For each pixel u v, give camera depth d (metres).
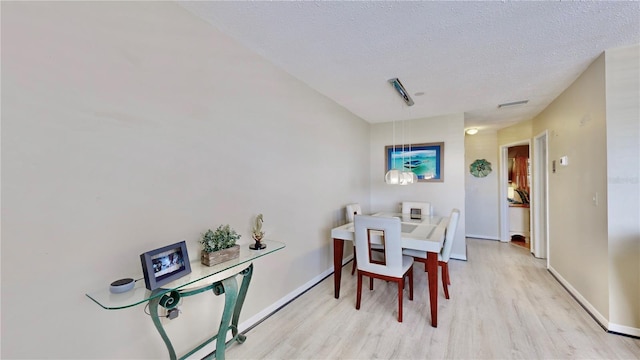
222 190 1.91
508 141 4.96
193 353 1.65
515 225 5.46
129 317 1.40
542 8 1.56
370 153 4.66
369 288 2.94
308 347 1.91
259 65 2.21
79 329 1.21
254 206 2.19
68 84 1.17
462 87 2.87
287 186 2.57
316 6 1.56
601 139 2.15
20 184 1.05
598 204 2.21
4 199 1.01
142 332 1.46
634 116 1.99
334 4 1.54
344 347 1.91
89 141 1.23
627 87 2.01
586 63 2.29
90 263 1.24
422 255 2.71
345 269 3.57
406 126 4.38
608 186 2.07
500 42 1.95
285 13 1.64
